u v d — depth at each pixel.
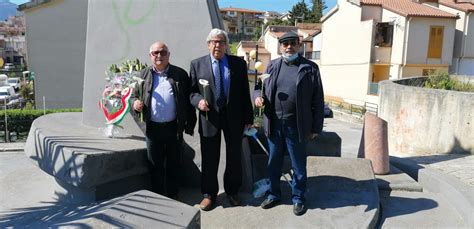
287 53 3.44
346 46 26.34
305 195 3.84
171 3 4.34
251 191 4.03
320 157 4.63
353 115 22.14
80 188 3.62
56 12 15.02
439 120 8.46
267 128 3.57
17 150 7.70
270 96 3.52
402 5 24.81
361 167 4.38
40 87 15.29
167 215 2.48
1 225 2.54
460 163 6.97
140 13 4.43
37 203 4.00
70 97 15.48
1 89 25.64
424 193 4.54
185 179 4.23
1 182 4.84
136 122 4.16
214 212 3.56
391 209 4.06
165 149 3.76
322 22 28.92
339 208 3.59
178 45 4.33
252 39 59.38
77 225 2.27
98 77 4.59
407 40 23.39
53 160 3.63
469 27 25.09
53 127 4.50
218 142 3.61
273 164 3.62
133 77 3.75
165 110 3.56
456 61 25.55
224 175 3.71
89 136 4.11
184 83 3.60
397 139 9.65
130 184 3.77
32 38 15.03
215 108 3.50
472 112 7.81
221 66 3.50
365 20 24.84
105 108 4.14
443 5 26.08
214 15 4.41
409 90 9.21
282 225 3.30
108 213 2.41
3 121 11.45
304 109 3.41
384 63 24.30
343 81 26.84
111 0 4.52
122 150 3.55
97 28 4.58
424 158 7.57
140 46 4.45
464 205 3.89
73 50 15.30
